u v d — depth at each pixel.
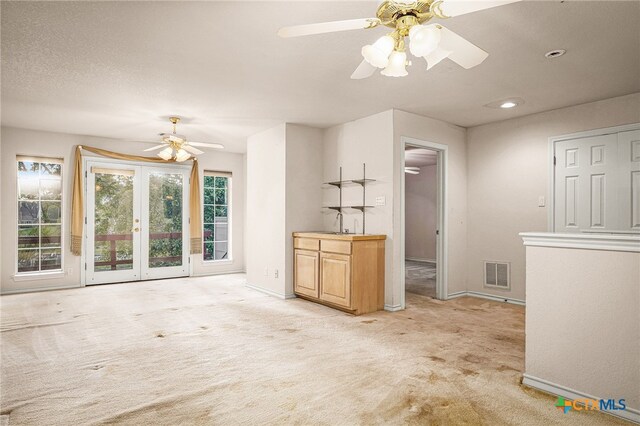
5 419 2.02
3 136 5.31
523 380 2.43
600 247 2.08
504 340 3.30
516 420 2.01
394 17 1.88
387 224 4.47
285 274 5.07
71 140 5.82
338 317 4.08
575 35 2.67
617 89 3.75
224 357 2.91
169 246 6.72
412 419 2.02
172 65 3.19
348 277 4.18
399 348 3.10
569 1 2.24
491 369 2.67
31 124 5.22
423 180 9.48
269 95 3.97
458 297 5.18
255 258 5.75
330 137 5.36
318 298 4.62
